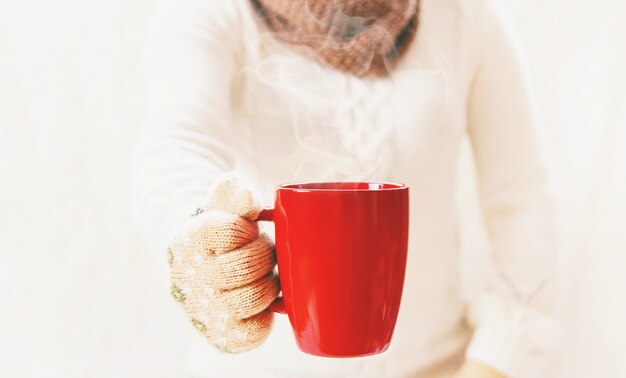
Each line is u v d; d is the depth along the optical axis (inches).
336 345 24.4
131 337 49.8
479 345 34.3
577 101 48.2
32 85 47.9
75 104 48.4
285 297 24.9
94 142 48.8
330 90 31.8
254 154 32.7
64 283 49.1
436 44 32.3
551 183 35.5
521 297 34.5
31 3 47.2
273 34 31.5
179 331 49.6
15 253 48.8
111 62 48.2
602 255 48.4
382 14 31.3
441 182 33.8
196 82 29.7
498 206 35.4
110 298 49.4
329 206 23.7
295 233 24.0
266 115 32.2
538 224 34.6
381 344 24.8
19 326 49.1
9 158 48.1
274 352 33.1
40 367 49.5
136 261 49.4
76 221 49.0
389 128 31.9
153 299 49.6
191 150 28.4
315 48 31.5
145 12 47.8
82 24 47.8
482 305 35.8
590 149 48.2
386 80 31.9
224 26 31.1
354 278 23.9
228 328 24.9
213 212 25.0
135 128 48.7
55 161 48.6
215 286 24.5
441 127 32.8
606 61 47.2
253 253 24.6
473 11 33.4
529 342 33.8
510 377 33.5
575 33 47.5
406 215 24.8
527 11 47.6
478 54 34.0
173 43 30.4
